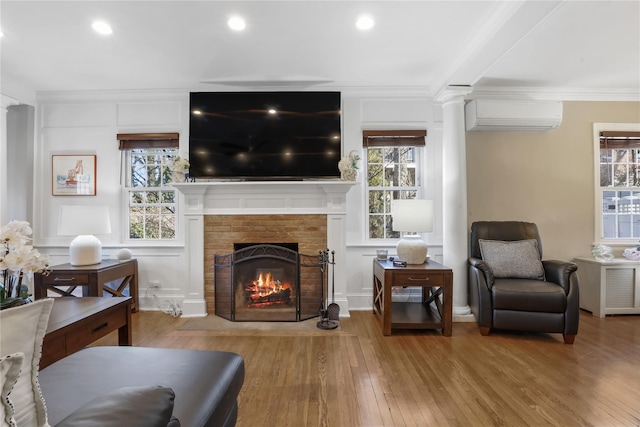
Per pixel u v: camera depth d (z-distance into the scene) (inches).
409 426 65.2
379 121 144.4
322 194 136.5
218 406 44.6
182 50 110.0
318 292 135.2
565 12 87.4
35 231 144.3
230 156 137.3
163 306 143.3
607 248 138.5
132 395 30.4
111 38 101.8
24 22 92.5
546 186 147.0
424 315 122.7
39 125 145.9
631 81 136.3
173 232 150.3
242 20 93.0
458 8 87.7
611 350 101.1
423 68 125.1
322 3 85.6
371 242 145.7
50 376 47.3
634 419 67.1
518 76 130.6
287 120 138.0
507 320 110.3
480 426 65.1
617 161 151.1
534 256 121.6
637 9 86.0
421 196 148.0
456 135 131.5
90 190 145.8
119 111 145.7
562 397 75.2
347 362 93.2
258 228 136.6
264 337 112.1
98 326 75.4
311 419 67.4
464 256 131.3
